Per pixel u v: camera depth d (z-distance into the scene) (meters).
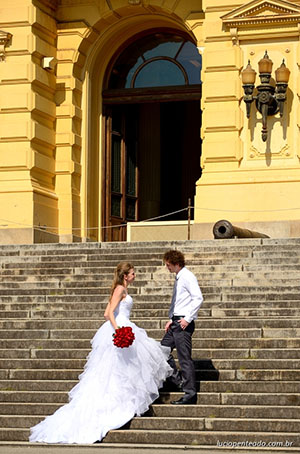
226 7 28.78
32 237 28.91
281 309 18.91
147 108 35.75
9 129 29.78
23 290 21.41
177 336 15.98
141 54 32.84
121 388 15.38
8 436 15.34
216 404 15.86
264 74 28.05
